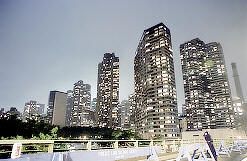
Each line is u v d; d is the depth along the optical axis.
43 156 7.98
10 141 7.42
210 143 11.95
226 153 22.28
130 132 141.50
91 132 191.00
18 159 6.92
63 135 184.75
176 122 170.62
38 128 69.94
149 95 181.88
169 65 184.50
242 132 78.50
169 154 21.58
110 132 168.00
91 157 12.12
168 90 173.25
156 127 168.75
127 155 15.91
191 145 11.54
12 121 63.59
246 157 19.11
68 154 10.33
